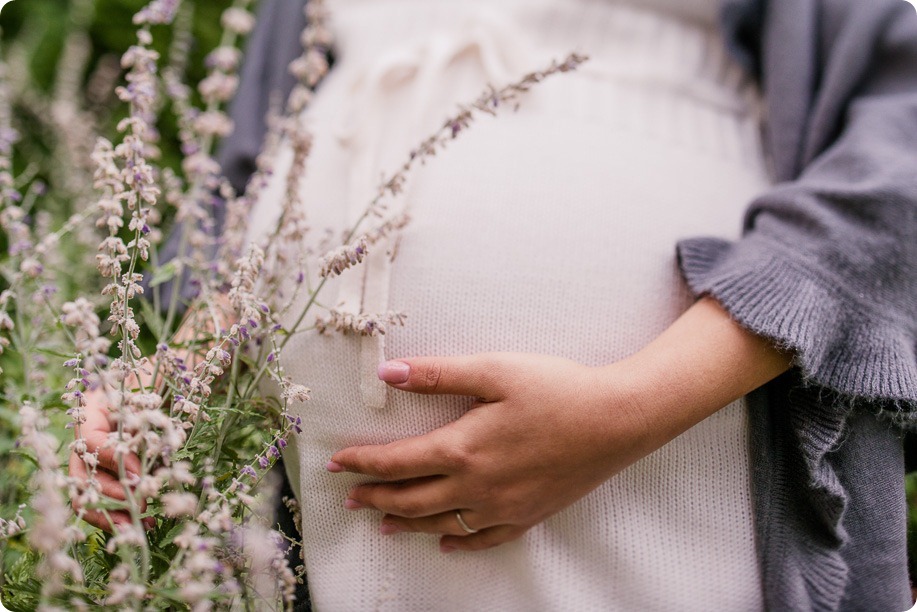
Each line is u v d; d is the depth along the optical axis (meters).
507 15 1.07
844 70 0.94
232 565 0.69
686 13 1.08
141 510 0.72
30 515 0.76
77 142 1.55
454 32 1.07
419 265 0.84
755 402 0.83
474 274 0.83
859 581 0.85
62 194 1.50
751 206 0.89
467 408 0.81
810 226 0.81
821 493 0.79
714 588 0.82
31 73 1.92
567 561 0.84
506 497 0.75
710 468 0.83
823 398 0.79
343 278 0.84
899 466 0.85
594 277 0.84
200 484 0.71
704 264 0.85
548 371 0.74
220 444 0.74
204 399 0.71
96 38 1.98
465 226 0.86
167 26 1.98
